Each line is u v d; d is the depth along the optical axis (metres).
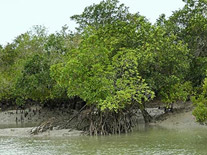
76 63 32.47
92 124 34.84
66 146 28.53
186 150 24.36
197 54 48.03
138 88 32.75
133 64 35.00
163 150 24.81
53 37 52.62
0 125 50.47
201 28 46.06
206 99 24.75
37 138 34.06
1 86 56.09
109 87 32.19
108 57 37.06
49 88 49.25
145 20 47.50
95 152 25.36
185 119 39.66
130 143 28.70
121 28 40.31
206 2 48.56
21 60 57.06
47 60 49.44
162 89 40.62
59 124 38.00
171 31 46.47
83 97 33.62
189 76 46.22
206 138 29.02
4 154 26.20
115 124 35.00
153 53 38.44
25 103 61.62
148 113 46.19
